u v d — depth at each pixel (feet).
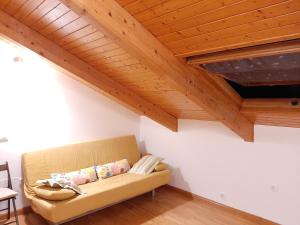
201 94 8.63
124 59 8.71
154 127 14.69
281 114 8.61
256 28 5.50
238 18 5.37
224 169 11.36
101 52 8.84
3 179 10.22
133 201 12.32
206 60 7.41
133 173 12.62
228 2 5.00
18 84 10.50
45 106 11.35
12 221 9.39
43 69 11.18
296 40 5.65
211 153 11.85
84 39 8.27
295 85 7.92
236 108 9.73
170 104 11.72
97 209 10.46
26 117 10.78
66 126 12.10
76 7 5.66
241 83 8.82
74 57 9.95
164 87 9.89
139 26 6.80
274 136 9.68
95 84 10.68
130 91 11.81
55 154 11.13
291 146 9.23
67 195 9.08
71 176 10.79
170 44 7.30
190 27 6.23
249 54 6.46
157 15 6.22
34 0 6.95
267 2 4.72
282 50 5.92
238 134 9.95
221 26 5.80
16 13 8.14
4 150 10.26
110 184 10.87
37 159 10.54
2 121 10.14
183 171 13.20
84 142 12.36
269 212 9.92
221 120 9.41
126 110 14.58
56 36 8.82
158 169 12.60
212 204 11.87
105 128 13.67
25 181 10.19
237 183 10.91
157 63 7.34
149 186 11.96
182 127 13.15
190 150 12.78
